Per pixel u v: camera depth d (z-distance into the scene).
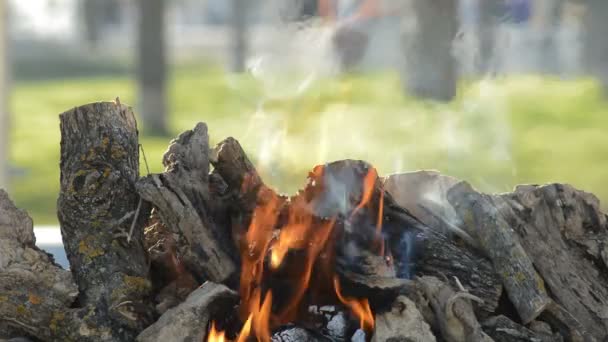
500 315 4.43
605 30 25.34
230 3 33.06
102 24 45.91
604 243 4.83
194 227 4.39
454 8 16.34
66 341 4.16
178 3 48.72
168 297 4.43
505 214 4.75
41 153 18.66
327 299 4.42
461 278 4.46
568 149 17.55
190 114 22.88
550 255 4.73
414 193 4.91
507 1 16.22
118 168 4.53
